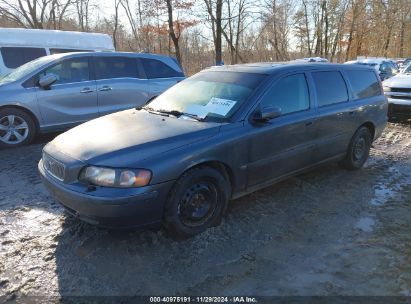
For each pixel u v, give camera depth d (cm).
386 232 378
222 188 374
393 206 440
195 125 379
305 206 435
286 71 446
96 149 335
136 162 317
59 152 351
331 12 3872
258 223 391
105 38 1161
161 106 451
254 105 402
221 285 295
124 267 316
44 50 1016
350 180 525
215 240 356
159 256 330
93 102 730
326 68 508
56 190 342
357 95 548
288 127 429
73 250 340
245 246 348
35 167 564
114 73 759
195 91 450
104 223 319
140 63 796
